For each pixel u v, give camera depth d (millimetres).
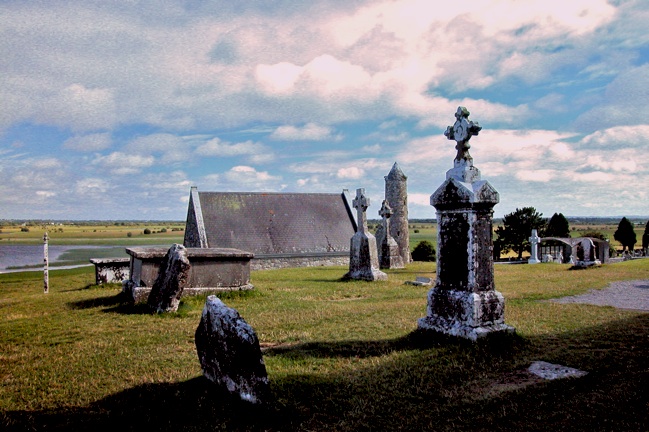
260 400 5527
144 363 7793
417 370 6973
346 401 5930
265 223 35312
